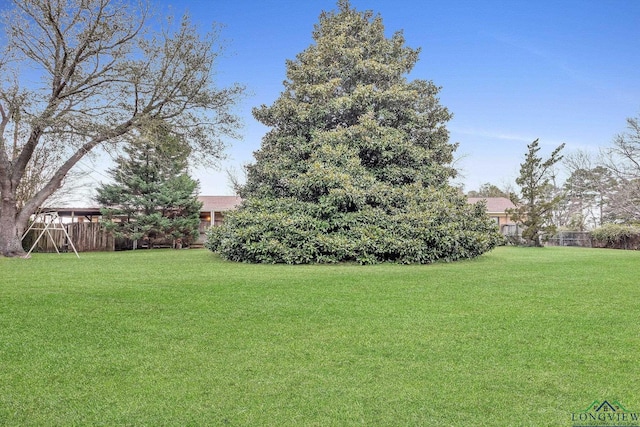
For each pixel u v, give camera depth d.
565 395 3.10
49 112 13.72
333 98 16.11
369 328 4.90
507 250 18.95
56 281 8.23
